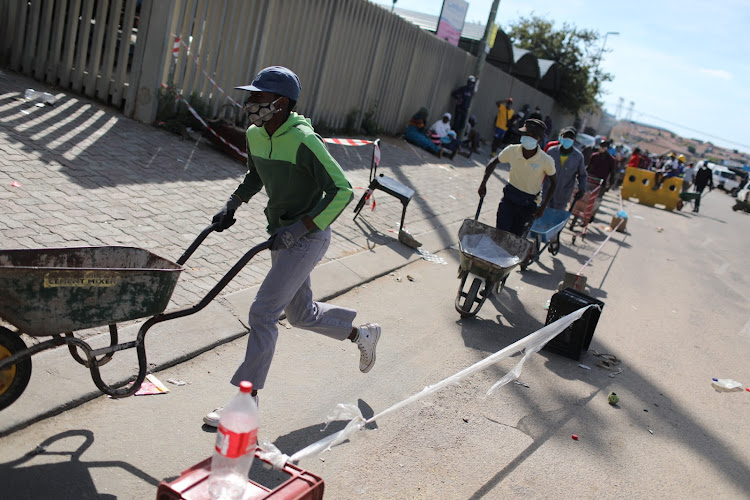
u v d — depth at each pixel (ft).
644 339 23.17
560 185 29.48
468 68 67.87
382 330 18.92
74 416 11.97
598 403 17.24
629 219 53.62
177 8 29.84
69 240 17.65
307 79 41.39
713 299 31.32
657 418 17.03
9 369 10.23
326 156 11.41
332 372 15.88
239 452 7.73
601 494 13.02
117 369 13.42
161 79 30.12
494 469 13.19
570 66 118.01
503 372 17.98
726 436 16.75
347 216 28.91
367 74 48.37
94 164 23.86
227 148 30.30
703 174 74.33
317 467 12.07
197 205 23.47
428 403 15.37
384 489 11.84
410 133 55.31
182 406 13.03
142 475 10.80
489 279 20.88
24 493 9.73
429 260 26.78
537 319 22.97
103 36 30.73
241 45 33.63
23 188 20.02
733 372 21.52
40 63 31.45
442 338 19.38
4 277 9.22
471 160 60.49
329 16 40.88
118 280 10.14
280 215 12.39
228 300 17.48
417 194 37.47
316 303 13.97
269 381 14.75
